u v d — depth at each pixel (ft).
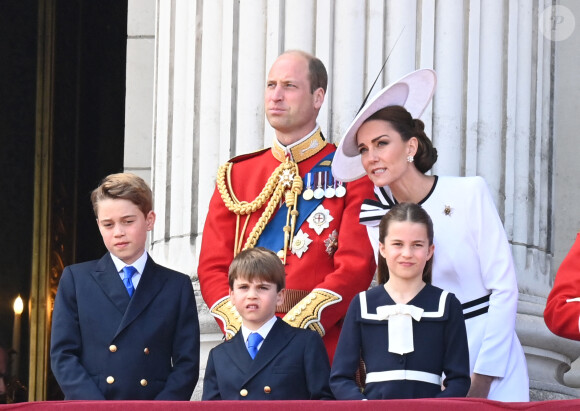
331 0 93.35
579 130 114.62
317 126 82.89
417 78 75.77
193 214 95.40
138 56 117.91
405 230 69.46
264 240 80.48
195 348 74.28
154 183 99.25
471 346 73.92
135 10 118.52
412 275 69.62
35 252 142.20
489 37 95.30
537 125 97.81
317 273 78.84
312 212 80.18
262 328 72.28
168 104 98.73
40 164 143.33
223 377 71.56
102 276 74.64
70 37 145.48
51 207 143.02
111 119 144.66
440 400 59.26
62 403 58.90
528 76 97.09
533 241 95.91
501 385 73.15
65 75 144.97
